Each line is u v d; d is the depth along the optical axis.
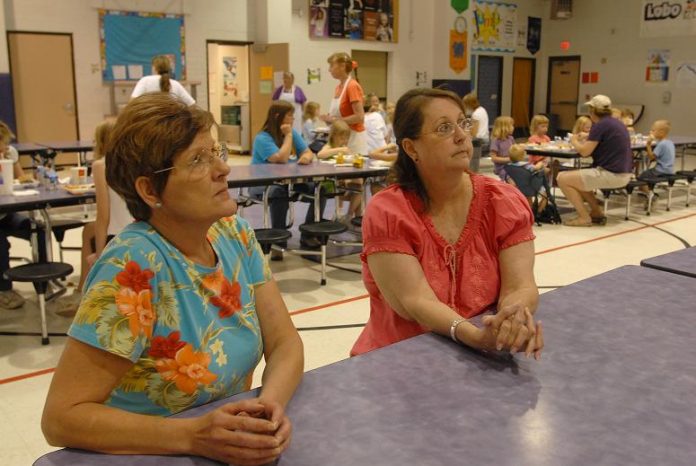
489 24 16.16
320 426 1.06
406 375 1.26
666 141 8.04
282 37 12.88
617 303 1.67
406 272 1.70
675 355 1.34
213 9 12.29
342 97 6.67
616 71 16.22
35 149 7.39
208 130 1.25
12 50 10.30
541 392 1.18
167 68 7.07
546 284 4.88
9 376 3.25
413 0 14.82
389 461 0.95
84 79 10.99
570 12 16.61
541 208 7.25
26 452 2.55
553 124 16.70
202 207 1.22
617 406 1.12
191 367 1.23
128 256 1.18
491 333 1.34
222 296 1.29
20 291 4.61
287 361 1.31
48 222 4.20
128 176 1.22
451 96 1.78
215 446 0.98
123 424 1.04
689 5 14.66
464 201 1.81
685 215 7.77
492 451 0.98
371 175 5.39
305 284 4.84
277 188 5.61
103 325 1.13
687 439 1.01
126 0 11.21
